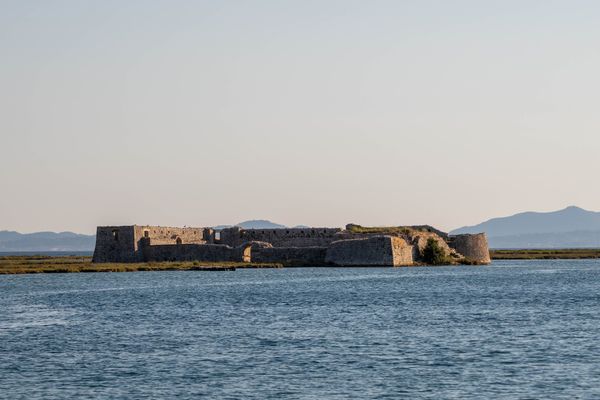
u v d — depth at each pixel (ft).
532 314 565.94
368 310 598.75
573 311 583.99
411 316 558.15
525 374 355.77
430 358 392.68
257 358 395.55
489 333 469.57
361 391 329.52
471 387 334.44
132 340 455.22
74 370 371.97
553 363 378.12
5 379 354.95
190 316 568.82
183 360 392.27
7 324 532.32
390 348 420.36
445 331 479.41
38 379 354.54
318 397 320.70
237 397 321.52
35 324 531.09
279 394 325.42
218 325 515.91
